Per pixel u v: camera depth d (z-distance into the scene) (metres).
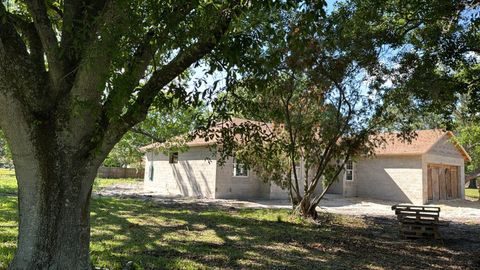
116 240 8.79
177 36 4.20
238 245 9.14
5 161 44.97
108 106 4.21
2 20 4.35
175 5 4.00
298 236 10.79
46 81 4.82
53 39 4.80
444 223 11.27
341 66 11.23
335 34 10.23
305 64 11.01
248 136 6.28
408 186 23.19
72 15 4.74
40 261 4.63
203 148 22.14
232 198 21.72
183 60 4.64
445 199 25.50
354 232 12.07
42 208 4.68
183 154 23.58
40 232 4.67
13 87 4.51
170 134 13.07
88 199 5.08
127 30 3.89
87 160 4.88
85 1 4.79
